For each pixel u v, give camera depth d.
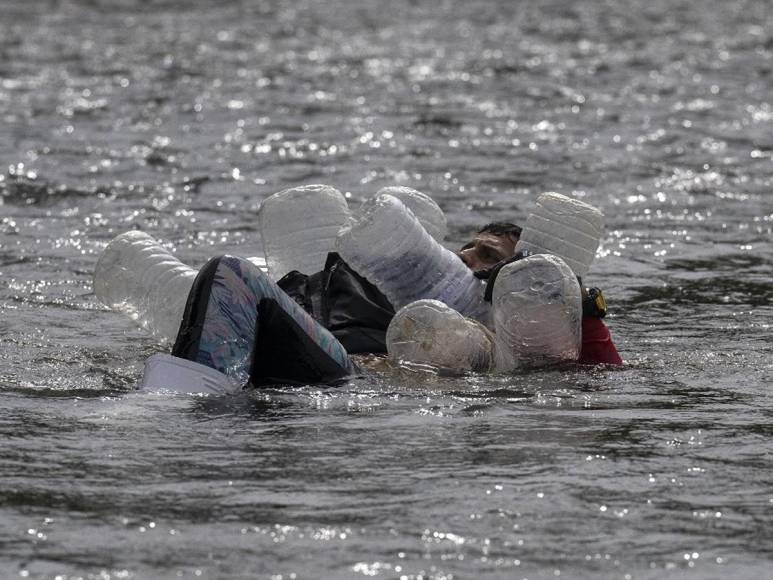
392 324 19.28
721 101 61.72
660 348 21.27
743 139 50.16
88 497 12.88
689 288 26.81
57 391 17.61
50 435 15.12
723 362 20.17
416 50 86.62
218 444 14.84
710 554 11.59
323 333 18.70
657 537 11.96
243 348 17.77
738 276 28.08
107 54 82.06
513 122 54.50
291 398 17.28
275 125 53.25
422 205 22.78
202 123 53.78
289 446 14.79
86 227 33.38
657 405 17.20
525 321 19.12
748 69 75.44
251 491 13.09
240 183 40.50
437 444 14.95
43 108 57.59
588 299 19.73
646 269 28.81
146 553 11.42
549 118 55.84
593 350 19.86
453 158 45.34
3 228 32.91
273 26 105.44
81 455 14.31
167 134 50.59
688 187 40.25
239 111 57.38
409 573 11.05
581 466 14.10
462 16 115.81
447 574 11.05
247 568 11.11
